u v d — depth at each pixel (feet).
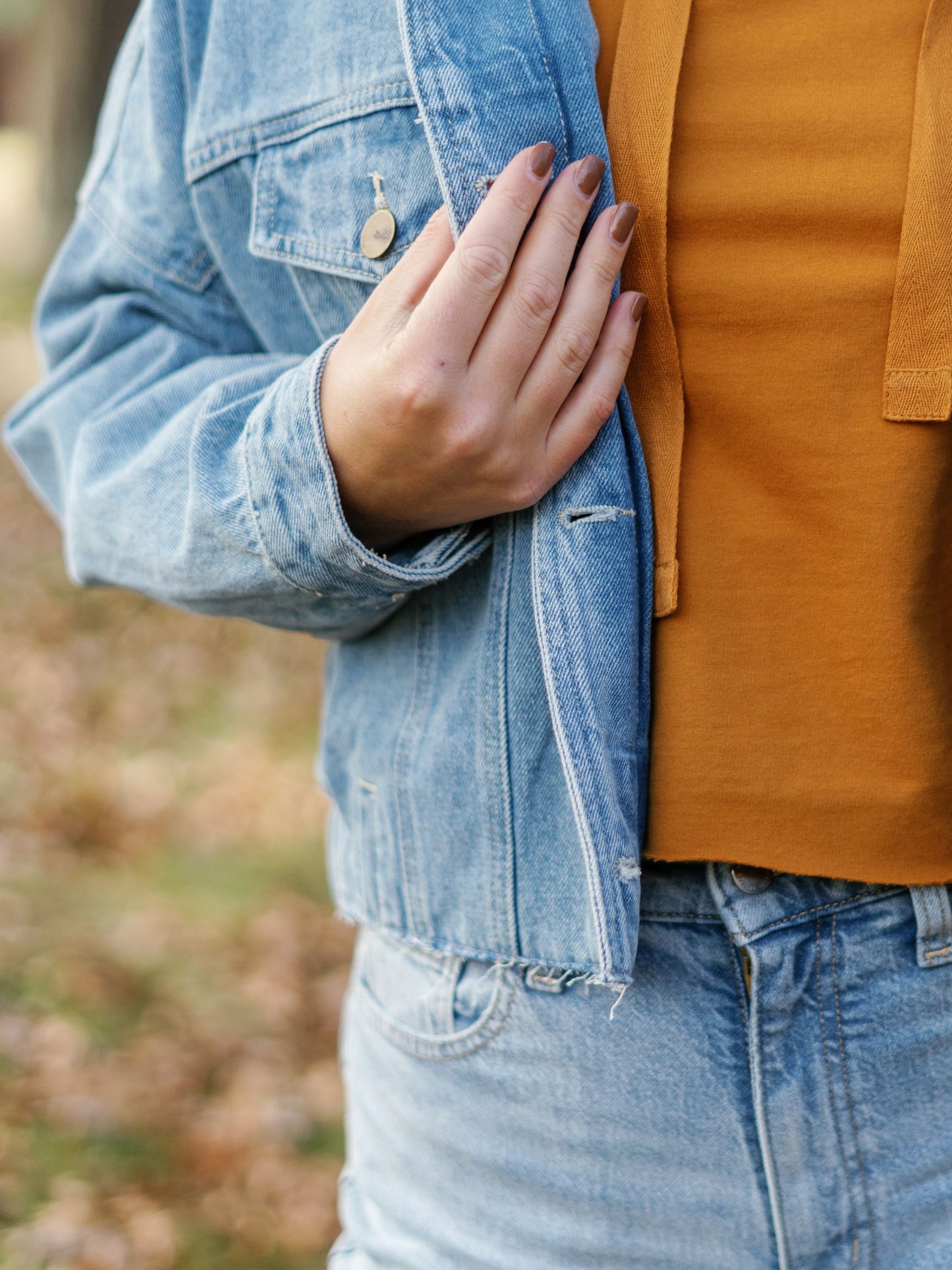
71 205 42.78
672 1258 2.91
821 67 2.66
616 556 2.73
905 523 2.67
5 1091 9.48
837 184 2.64
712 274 2.70
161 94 3.21
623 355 2.64
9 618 20.16
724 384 2.72
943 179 2.58
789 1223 2.84
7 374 33.24
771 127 2.68
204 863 13.96
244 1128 9.45
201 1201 8.73
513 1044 2.91
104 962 11.34
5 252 45.11
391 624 3.16
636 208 2.59
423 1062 3.08
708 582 2.76
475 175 2.62
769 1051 2.79
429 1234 3.15
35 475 3.60
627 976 2.60
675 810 2.76
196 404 3.06
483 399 2.52
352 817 3.26
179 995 11.07
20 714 17.20
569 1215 2.93
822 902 2.81
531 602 2.80
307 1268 8.27
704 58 2.72
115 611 20.88
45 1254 8.04
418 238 2.74
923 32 2.61
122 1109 9.48
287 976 11.66
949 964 2.86
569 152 2.73
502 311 2.51
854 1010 2.83
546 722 2.81
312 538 2.73
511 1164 2.97
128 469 3.11
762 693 2.75
